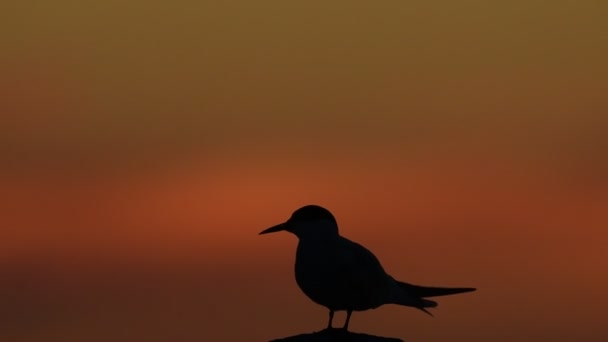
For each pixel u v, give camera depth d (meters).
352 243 12.62
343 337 12.37
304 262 12.47
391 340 12.31
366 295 12.38
